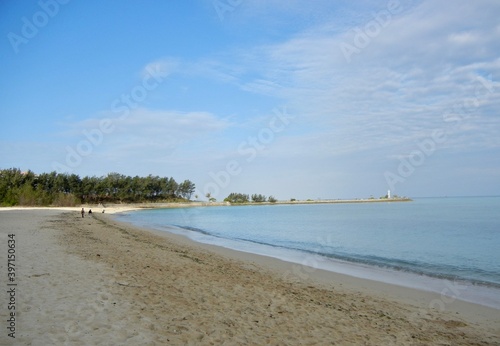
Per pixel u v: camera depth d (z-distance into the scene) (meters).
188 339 6.72
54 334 6.34
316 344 7.21
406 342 7.72
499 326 9.23
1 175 85.44
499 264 18.89
